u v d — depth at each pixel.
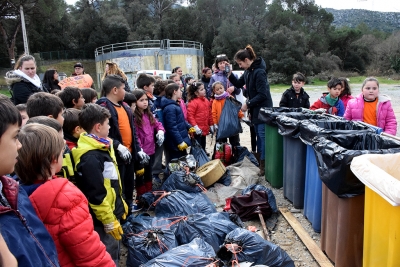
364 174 2.21
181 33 51.41
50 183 1.72
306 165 3.78
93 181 2.46
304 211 3.87
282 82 43.22
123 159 3.35
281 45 44.69
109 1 63.91
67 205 1.71
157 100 5.20
